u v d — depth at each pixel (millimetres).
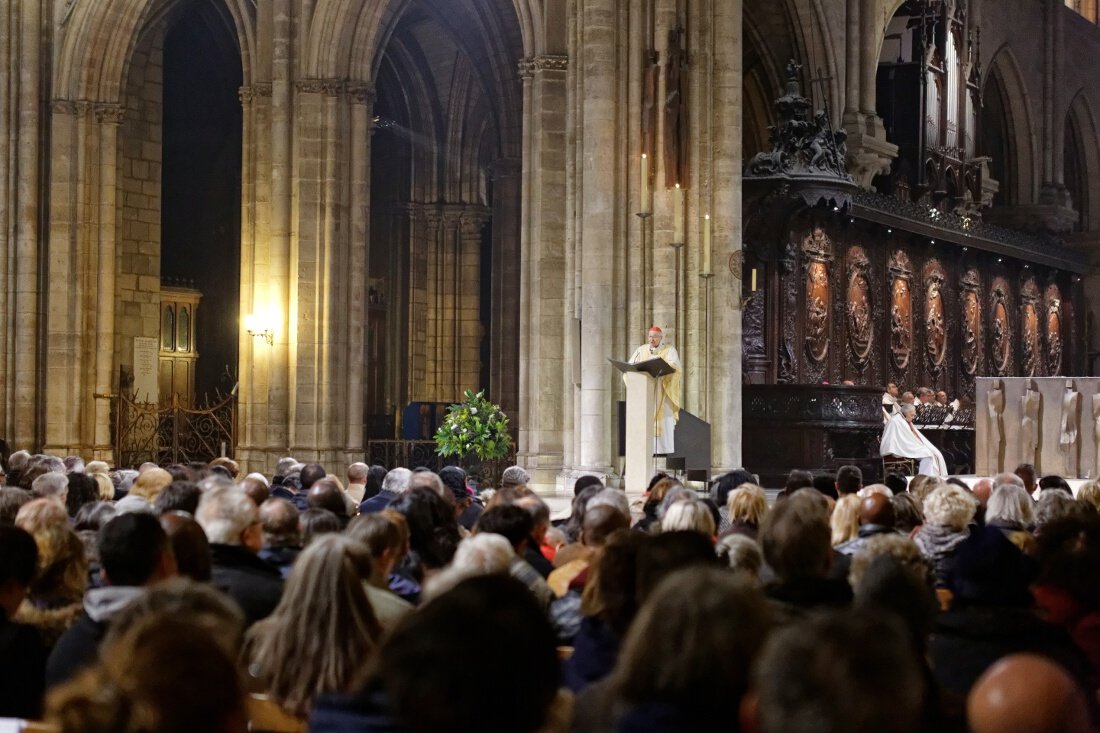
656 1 27484
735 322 27641
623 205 27500
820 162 32750
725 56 27781
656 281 27328
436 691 3678
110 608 7109
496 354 41625
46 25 36469
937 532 10836
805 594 7215
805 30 38406
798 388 31062
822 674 3131
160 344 40656
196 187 42750
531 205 29359
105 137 36656
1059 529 7375
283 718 6465
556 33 29266
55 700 3648
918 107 42312
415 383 47094
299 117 33031
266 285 33375
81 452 36219
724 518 16453
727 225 27625
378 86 47094
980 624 6863
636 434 24297
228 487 9125
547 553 12656
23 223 36062
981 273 47562
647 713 3973
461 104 46812
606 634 6969
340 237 33219
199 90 42688
